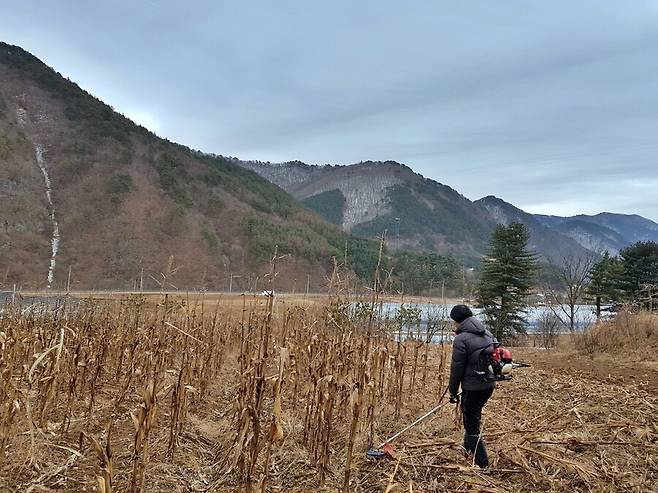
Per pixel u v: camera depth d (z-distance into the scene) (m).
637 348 13.59
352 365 5.83
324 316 6.43
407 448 5.37
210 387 7.90
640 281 33.44
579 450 5.20
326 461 4.63
